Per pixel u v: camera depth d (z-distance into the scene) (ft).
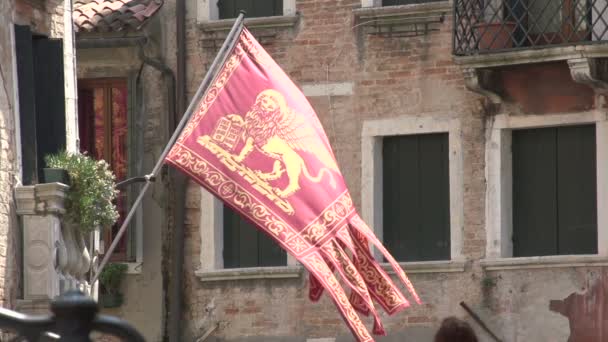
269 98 111.86
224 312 167.94
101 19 164.86
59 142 114.52
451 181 160.25
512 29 151.74
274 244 168.66
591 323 153.17
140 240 170.19
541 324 155.53
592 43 147.02
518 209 158.61
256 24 166.71
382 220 163.32
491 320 157.79
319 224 111.24
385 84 162.91
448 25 160.25
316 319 164.86
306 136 112.37
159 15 169.48
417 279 160.25
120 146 171.32
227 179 109.60
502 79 156.46
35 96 114.21
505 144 158.30
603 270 152.76
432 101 161.07
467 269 158.92
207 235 168.55
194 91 168.86
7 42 109.09
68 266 108.17
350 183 164.04
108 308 169.78
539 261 154.92
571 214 155.94
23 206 106.52
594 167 154.71
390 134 162.50
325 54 164.96
